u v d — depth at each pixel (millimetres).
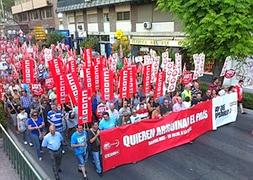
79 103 9586
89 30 39000
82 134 9719
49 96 14250
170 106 13352
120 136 10531
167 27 25250
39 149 11414
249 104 16203
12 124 15312
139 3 28016
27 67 15773
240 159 10977
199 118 12781
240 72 19453
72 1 39594
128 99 13945
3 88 16453
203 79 21828
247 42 14359
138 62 21719
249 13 14352
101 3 32219
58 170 10266
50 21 54000
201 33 14680
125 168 10672
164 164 10852
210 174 10102
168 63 14023
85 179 9898
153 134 11328
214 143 12312
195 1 14359
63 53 30297
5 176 10414
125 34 30609
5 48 34969
